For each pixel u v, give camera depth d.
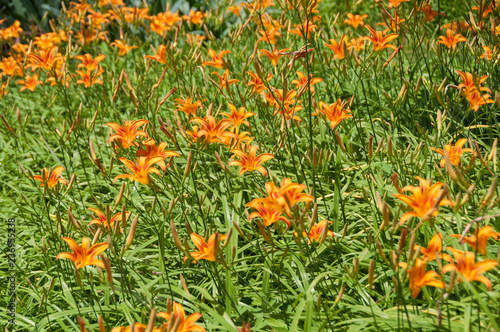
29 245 3.37
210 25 6.81
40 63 3.36
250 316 2.40
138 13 5.05
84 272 2.77
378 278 2.41
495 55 3.16
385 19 3.54
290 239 2.81
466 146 3.37
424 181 1.80
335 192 2.72
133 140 2.55
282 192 1.94
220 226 3.01
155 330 1.68
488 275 2.17
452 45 3.29
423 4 3.39
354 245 2.68
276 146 3.14
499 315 1.91
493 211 2.46
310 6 2.59
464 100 3.76
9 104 5.32
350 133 3.70
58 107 5.34
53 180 2.70
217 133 2.63
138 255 3.04
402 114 3.89
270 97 2.97
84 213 3.48
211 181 3.37
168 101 4.82
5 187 4.15
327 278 2.51
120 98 5.32
